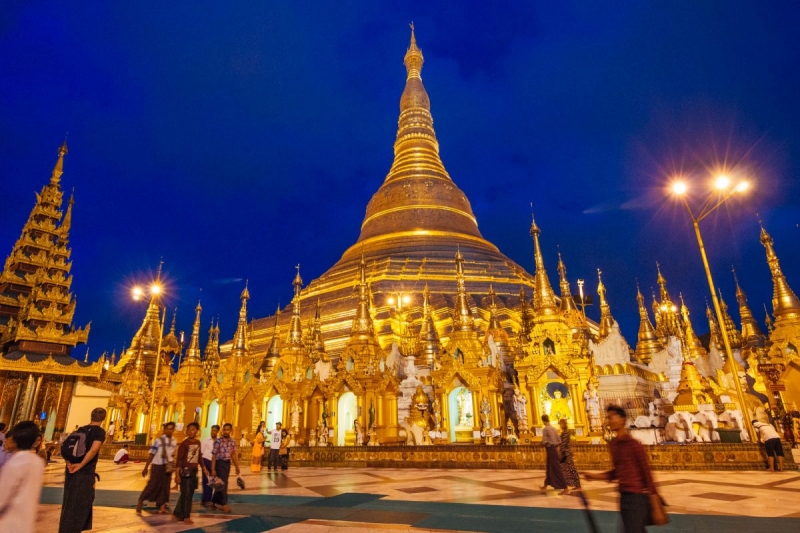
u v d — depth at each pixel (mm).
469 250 65062
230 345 60844
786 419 28969
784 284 39125
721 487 16328
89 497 10227
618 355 33656
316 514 12992
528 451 23609
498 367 35375
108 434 46375
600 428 27688
